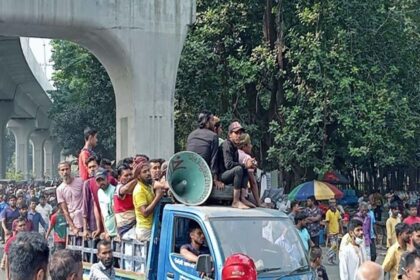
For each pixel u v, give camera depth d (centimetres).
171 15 2002
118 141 2091
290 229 846
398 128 2467
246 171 888
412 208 1591
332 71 2391
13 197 1789
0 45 3791
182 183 882
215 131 936
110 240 921
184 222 855
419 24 2777
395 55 2592
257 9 2602
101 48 2025
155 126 1981
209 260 769
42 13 1856
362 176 3375
